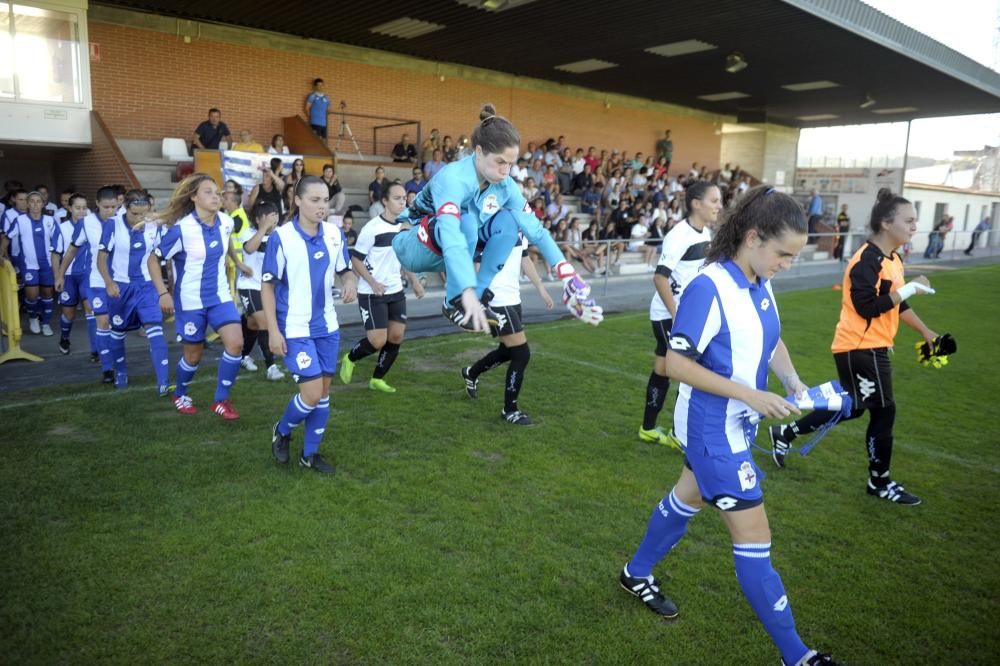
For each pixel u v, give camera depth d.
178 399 5.47
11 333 7.14
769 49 15.86
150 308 5.83
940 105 22.98
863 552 3.57
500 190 3.04
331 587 3.10
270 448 4.73
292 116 15.69
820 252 20.08
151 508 3.79
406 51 17.11
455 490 4.15
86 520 3.64
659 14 13.35
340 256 4.36
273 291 4.11
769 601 2.48
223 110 14.94
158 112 14.11
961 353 8.49
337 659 2.63
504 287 5.19
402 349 7.96
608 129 22.70
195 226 5.11
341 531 3.60
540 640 2.78
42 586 3.04
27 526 3.57
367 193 14.87
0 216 10.33
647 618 2.95
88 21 13.09
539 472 4.46
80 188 13.12
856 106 23.69
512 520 3.79
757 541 2.50
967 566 3.46
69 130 12.35
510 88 19.95
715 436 2.49
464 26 14.55
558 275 3.10
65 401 5.69
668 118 24.47
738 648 2.78
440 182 2.91
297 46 15.73
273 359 6.57
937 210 30.30
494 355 5.82
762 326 2.44
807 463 4.81
